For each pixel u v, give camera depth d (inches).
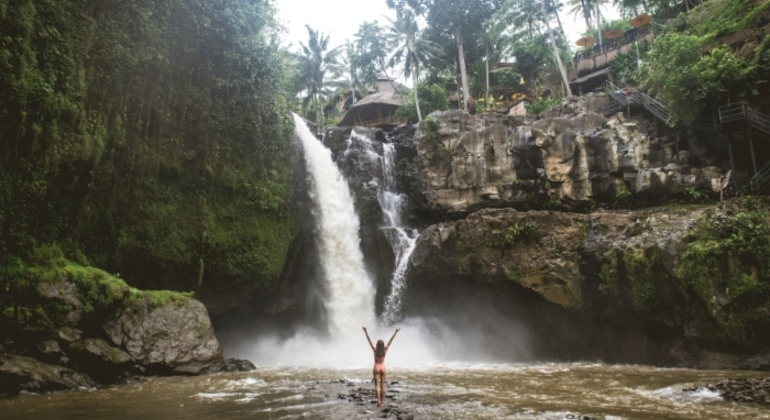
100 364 626.5
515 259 961.5
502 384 589.3
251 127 1019.3
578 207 1091.3
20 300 616.1
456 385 583.5
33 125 668.7
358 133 1347.2
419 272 1042.1
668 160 1073.5
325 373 729.0
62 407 455.8
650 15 1637.6
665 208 967.6
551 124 1144.8
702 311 748.6
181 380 648.4
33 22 682.2
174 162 895.7
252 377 677.3
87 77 764.0
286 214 1055.6
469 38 1956.2
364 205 1206.3
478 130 1234.0
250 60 1033.5
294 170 1115.9
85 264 749.9
